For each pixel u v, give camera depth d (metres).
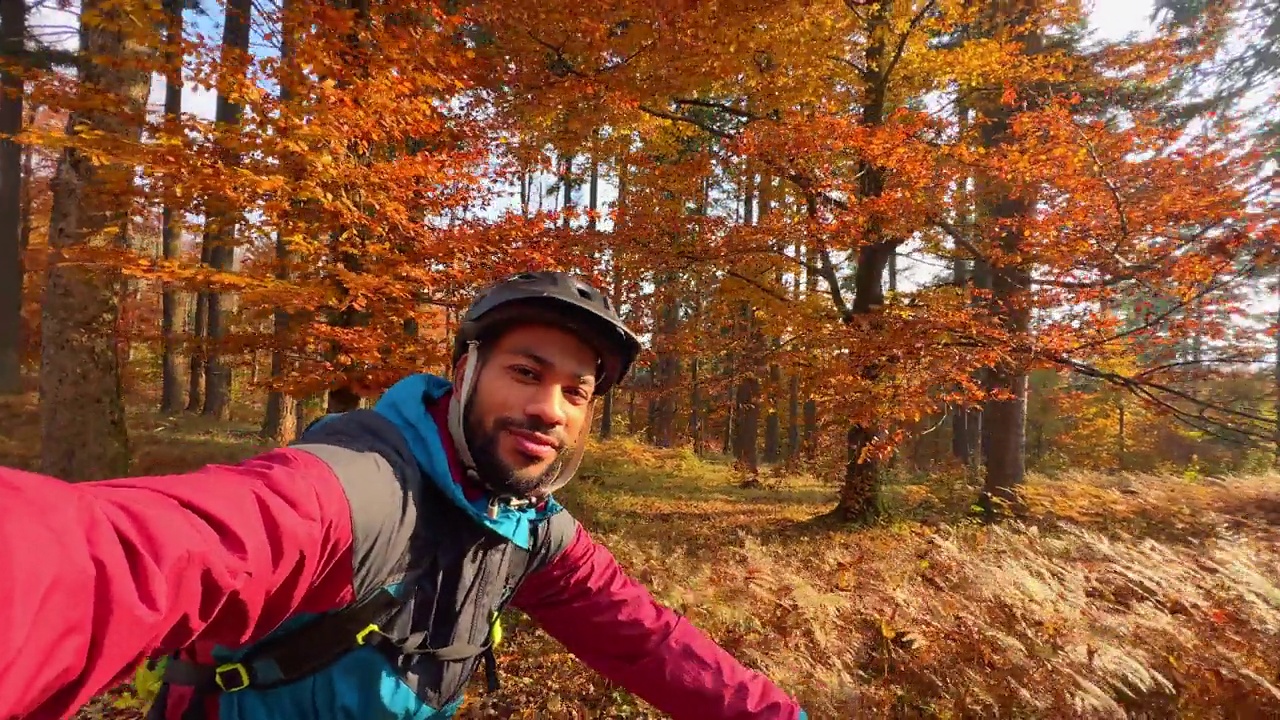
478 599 1.10
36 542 0.52
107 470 7.21
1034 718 2.92
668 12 6.04
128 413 14.12
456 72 5.62
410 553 0.97
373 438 0.99
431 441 1.02
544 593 1.35
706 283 9.25
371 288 4.95
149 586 0.59
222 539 0.68
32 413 12.03
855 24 8.53
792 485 14.02
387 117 5.04
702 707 1.37
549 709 3.58
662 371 16.11
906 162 6.93
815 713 3.14
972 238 8.62
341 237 5.06
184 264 4.57
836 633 3.99
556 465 1.16
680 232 7.93
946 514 10.40
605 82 6.67
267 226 4.98
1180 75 9.80
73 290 6.96
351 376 5.19
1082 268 6.50
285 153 4.73
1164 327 6.43
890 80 9.74
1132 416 19.67
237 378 20.38
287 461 0.84
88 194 4.91
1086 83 8.41
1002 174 6.63
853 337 7.67
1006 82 8.61
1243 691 2.87
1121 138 6.15
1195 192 5.90
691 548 7.57
